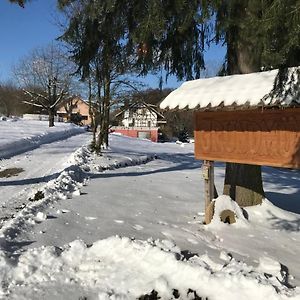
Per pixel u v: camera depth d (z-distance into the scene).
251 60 6.70
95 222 5.95
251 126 5.23
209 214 6.21
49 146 18.78
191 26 7.21
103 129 15.32
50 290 3.89
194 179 11.27
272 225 6.39
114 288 3.93
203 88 5.42
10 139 18.53
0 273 4.02
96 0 7.23
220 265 4.05
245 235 5.81
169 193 8.73
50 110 33.28
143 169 13.22
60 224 5.70
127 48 7.79
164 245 4.49
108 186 9.11
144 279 3.95
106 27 7.64
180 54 7.88
